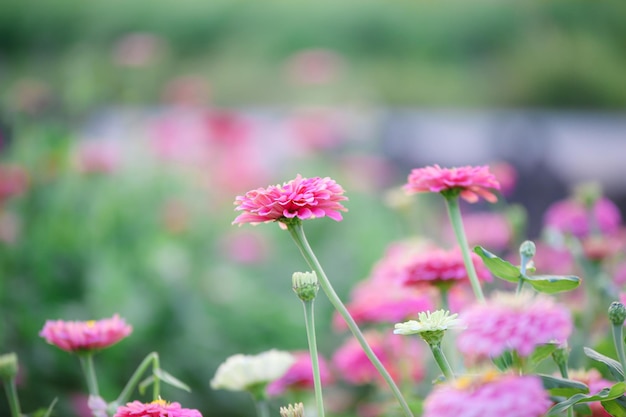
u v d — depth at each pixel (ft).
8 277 6.50
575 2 27.68
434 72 26.78
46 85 9.27
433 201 9.57
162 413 3.05
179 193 8.38
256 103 23.36
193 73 25.18
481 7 28.55
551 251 5.43
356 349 4.60
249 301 7.36
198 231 8.23
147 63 9.33
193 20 26.86
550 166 12.82
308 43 27.40
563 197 11.62
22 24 24.21
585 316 4.30
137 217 7.46
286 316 7.27
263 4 28.37
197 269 7.48
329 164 10.53
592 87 24.94
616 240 5.29
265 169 9.78
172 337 6.63
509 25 27.89
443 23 28.32
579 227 5.28
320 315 7.36
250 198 3.11
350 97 14.23
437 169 3.28
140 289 6.75
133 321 6.43
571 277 2.94
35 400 5.74
